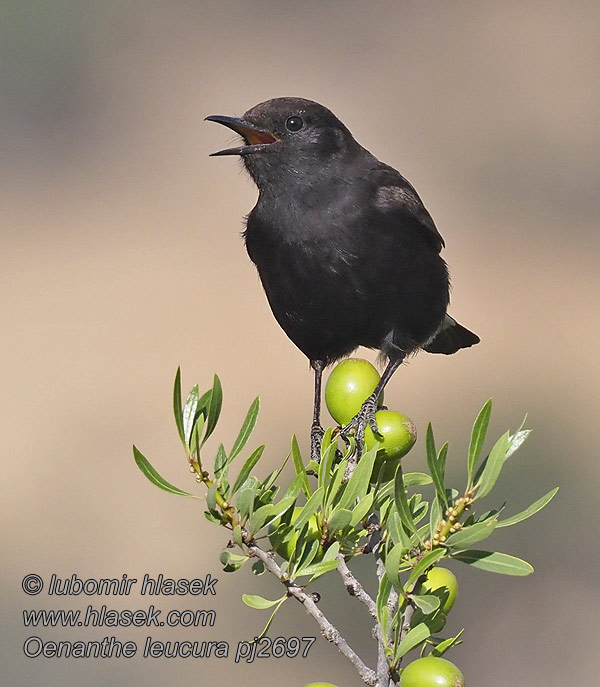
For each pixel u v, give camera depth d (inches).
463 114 1064.8
